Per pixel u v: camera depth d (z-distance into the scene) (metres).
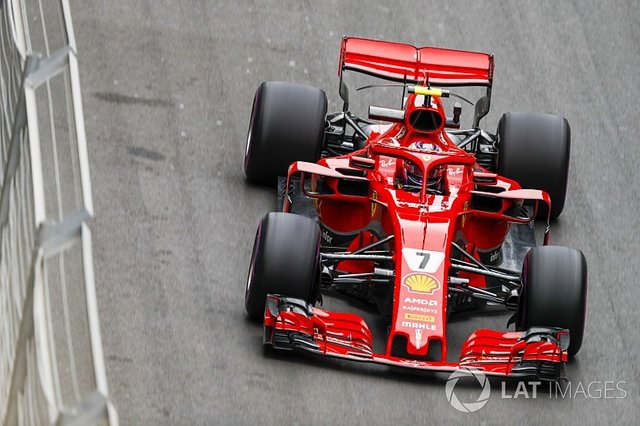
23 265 22.94
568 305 34.16
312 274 34.22
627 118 51.84
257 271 34.19
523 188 42.31
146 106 47.06
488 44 55.41
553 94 52.62
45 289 20.62
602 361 36.31
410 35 55.28
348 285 37.22
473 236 38.41
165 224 39.97
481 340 33.84
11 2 29.08
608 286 40.38
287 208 37.16
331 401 32.25
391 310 35.62
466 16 57.31
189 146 44.97
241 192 42.59
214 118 47.19
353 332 33.44
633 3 60.34
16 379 22.78
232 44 52.69
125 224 39.50
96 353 18.41
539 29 57.12
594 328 37.94
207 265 38.19
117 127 45.22
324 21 55.47
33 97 24.08
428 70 41.78
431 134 37.53
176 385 32.00
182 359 33.22
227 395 31.94
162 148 44.50
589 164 48.03
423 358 33.25
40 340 20.14
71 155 24.81
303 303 33.53
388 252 36.06
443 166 37.09
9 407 23.36
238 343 34.41
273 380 32.88
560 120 43.00
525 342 33.28
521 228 41.47
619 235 43.59
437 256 34.38
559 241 42.62
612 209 45.19
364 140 42.47
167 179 42.59
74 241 20.58
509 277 35.75
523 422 32.56
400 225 35.06
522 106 51.47
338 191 37.97
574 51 55.97
